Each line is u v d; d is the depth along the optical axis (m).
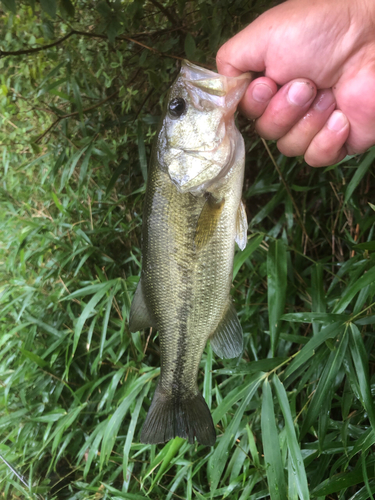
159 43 0.30
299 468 0.23
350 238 0.33
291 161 0.35
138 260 0.42
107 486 0.32
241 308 0.36
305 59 0.19
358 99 0.19
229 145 0.21
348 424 0.27
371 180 0.34
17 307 0.42
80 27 0.31
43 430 0.39
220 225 0.22
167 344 0.24
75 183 0.45
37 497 0.36
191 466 0.31
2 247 0.48
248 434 0.28
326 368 0.25
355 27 0.18
